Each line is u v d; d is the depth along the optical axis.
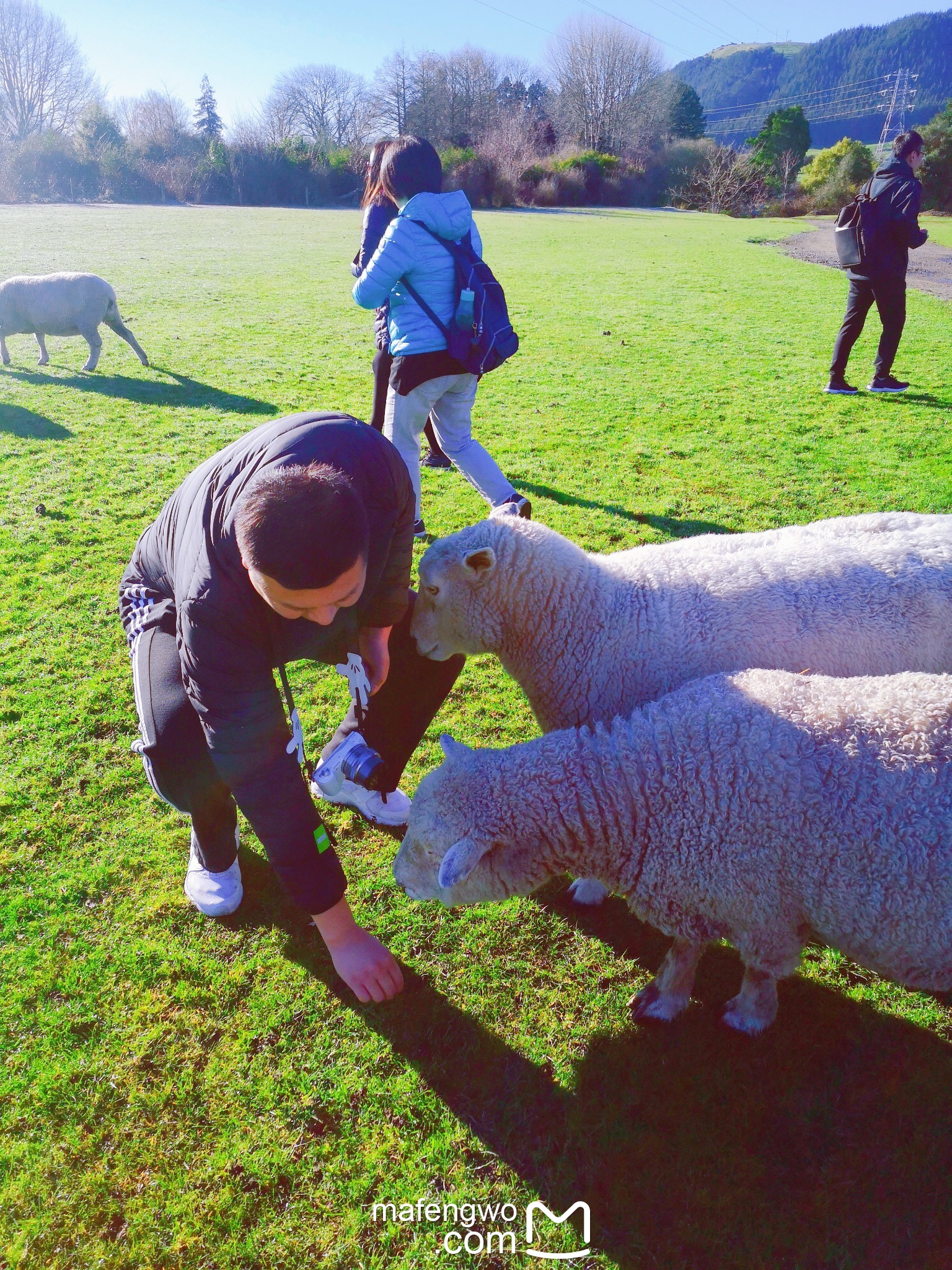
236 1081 2.30
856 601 2.91
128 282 14.98
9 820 3.13
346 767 2.80
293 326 11.83
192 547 1.94
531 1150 2.16
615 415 7.99
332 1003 2.52
